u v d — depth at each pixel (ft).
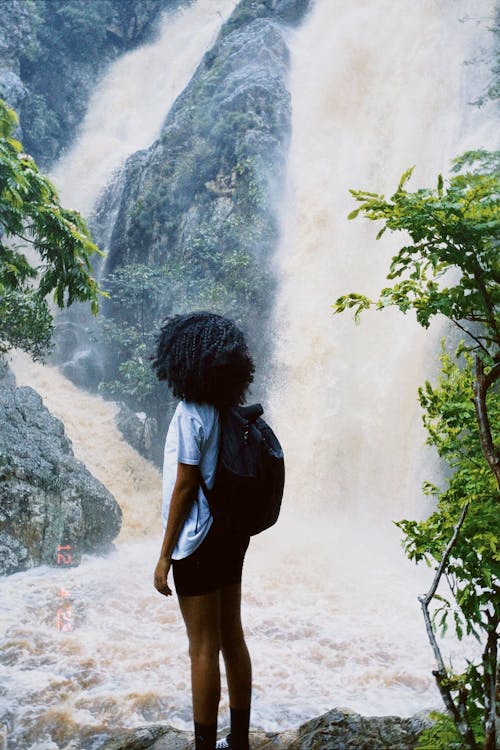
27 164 38.58
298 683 30.37
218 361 7.97
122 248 96.53
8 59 111.65
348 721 10.54
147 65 136.98
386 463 62.95
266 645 35.14
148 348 82.17
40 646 32.91
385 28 90.38
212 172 90.58
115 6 138.72
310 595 44.37
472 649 34.01
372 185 80.79
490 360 10.76
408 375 63.31
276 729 25.84
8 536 44.83
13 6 112.16
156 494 72.13
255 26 103.65
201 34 130.82
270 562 50.42
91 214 110.63
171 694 28.04
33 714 25.68
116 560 50.11
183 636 35.70
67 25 131.95
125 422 78.69
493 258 9.59
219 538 8.02
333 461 66.28
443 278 58.90
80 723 25.26
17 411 51.31
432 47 82.64
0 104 37.96
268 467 8.01
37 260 98.53
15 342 58.29
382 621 39.47
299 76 97.04
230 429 8.07
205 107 96.94
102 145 124.67
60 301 41.22
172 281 84.33
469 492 10.47
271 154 85.81
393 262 10.25
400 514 60.59
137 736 10.96
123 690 28.32
